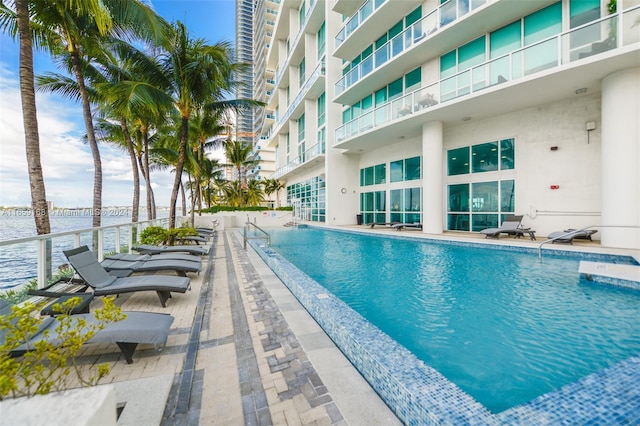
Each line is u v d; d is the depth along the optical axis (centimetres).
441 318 405
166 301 447
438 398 182
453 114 1118
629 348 313
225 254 903
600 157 884
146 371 254
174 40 959
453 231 1280
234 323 361
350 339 271
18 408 101
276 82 3291
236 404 210
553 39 799
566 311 416
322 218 2169
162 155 1736
